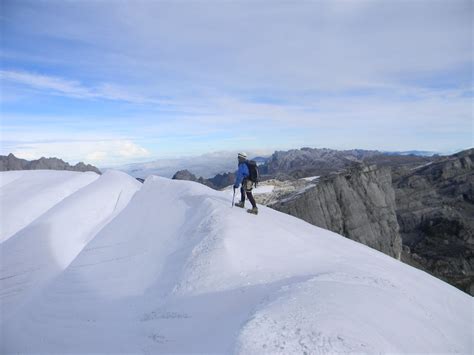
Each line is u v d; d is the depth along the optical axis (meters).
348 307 5.99
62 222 19.11
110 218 20.11
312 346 4.51
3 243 19.12
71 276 13.27
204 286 8.74
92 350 7.94
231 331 5.98
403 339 5.65
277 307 5.66
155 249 13.08
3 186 28.66
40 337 9.27
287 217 16.97
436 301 9.88
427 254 83.56
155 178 23.94
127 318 8.95
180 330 7.32
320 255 11.18
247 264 9.50
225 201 15.53
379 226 59.19
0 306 12.02
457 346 6.74
